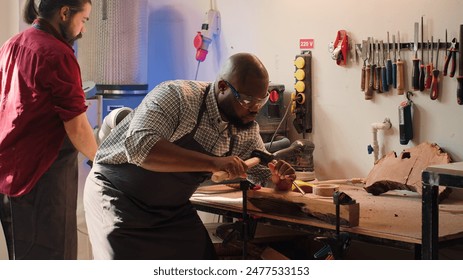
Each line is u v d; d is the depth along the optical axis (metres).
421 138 2.99
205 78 4.03
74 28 2.73
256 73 2.12
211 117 2.26
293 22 3.51
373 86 3.13
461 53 2.79
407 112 3.00
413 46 2.97
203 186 3.12
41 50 2.58
